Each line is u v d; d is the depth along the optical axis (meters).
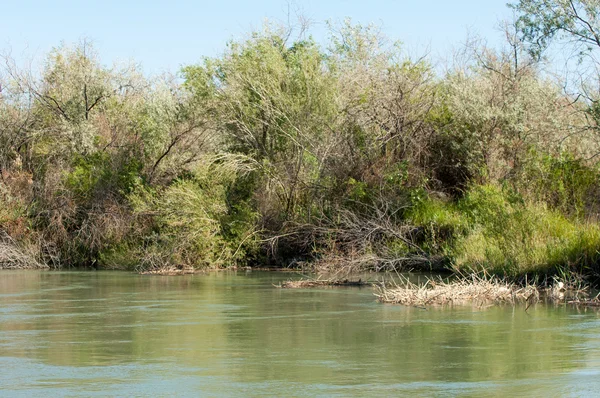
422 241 24.44
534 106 25.77
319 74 28.14
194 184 27.33
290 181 26.70
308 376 9.93
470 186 25.25
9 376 10.02
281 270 25.58
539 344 11.94
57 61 34.59
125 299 18.06
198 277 23.64
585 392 9.09
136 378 9.88
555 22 22.66
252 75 28.17
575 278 18.00
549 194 23.80
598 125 22.45
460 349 11.59
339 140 26.81
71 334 13.17
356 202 25.66
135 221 27.92
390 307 16.23
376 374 10.03
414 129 27.25
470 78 28.27
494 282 18.55
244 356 11.19
